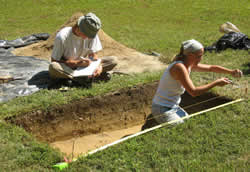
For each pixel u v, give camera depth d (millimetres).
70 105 4332
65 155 3256
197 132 3629
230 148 3328
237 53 7258
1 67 5492
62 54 4723
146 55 7559
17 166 2980
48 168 2996
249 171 2943
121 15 14953
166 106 3912
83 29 4352
